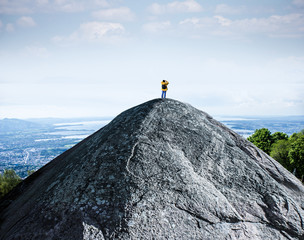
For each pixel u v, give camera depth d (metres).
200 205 2.15
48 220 2.09
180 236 1.89
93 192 2.21
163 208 2.05
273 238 2.06
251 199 2.35
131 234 1.84
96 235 1.86
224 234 1.98
